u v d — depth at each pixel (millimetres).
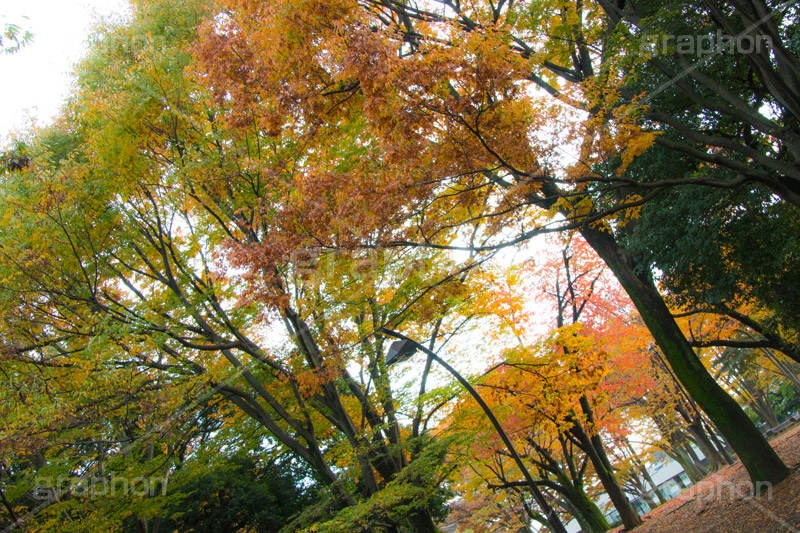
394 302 8516
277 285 7375
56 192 7727
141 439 8539
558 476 17500
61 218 7719
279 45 5766
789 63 5719
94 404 7824
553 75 9719
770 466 9391
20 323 8039
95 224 8266
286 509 15281
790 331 11656
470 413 9781
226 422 11789
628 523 14945
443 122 5391
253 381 9211
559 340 10469
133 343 8266
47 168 8336
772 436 22219
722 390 9914
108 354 7734
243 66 6367
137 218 8898
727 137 8820
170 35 8852
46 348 8672
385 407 10094
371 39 5078
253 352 8891
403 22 7566
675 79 7117
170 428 8883
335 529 7016
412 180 5328
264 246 5871
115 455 8680
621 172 6145
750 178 6098
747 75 8188
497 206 6012
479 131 5270
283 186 7277
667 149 9016
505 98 5344
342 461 10305
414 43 6906
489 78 5082
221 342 8875
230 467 11984
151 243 9180
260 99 6539
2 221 7688
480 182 6070
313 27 5609
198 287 9039
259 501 14703
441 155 5441
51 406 7090
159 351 9438
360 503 7656
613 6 7055
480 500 25391
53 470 8734
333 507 9336
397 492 7523
